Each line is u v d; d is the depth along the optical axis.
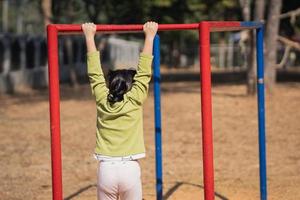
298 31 31.12
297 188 8.46
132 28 5.41
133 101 5.22
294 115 15.74
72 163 10.69
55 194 5.34
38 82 32.62
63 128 14.74
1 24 29.39
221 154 11.21
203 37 5.30
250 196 8.08
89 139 13.20
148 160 10.80
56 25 5.27
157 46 6.83
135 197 5.20
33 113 18.28
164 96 21.09
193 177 9.38
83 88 29.19
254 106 17.55
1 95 25.33
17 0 32.09
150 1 29.44
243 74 37.38
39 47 33.56
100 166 5.18
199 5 31.00
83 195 8.34
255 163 10.38
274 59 20.17
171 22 31.28
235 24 5.77
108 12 31.89
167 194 8.19
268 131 13.53
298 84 25.23
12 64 29.22
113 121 5.19
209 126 5.34
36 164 10.66
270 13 19.84
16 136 13.75
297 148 11.59
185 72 44.59
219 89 22.89
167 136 13.26
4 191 8.68
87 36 5.33
